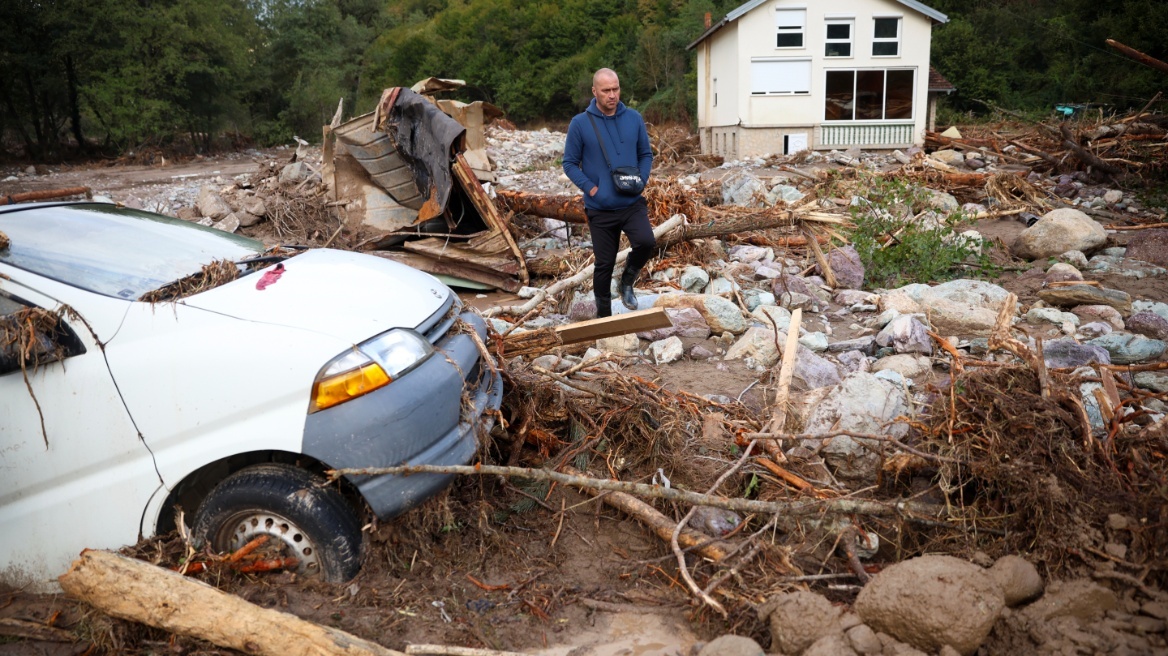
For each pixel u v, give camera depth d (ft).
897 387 15.28
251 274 12.93
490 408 12.73
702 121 101.40
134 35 118.42
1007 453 12.04
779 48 84.02
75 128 123.03
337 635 9.94
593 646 10.69
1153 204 39.24
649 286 26.35
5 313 11.73
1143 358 18.70
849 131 85.76
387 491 10.92
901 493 13.38
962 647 9.17
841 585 11.18
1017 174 44.73
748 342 19.72
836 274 26.68
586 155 20.56
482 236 27.99
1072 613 9.96
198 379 11.02
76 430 11.39
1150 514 10.73
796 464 13.74
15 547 11.89
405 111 31.12
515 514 13.61
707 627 10.89
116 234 13.85
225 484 11.28
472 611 11.28
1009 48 128.98
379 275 13.08
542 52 194.49
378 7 245.86
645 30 168.96
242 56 136.05
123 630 10.71
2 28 109.40
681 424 14.85
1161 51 102.01
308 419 10.75
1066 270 26.66
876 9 83.05
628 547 12.85
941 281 26.94
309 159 45.21
